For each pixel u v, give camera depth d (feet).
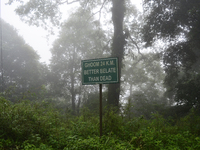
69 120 28.04
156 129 25.58
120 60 65.41
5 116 19.99
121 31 66.90
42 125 21.58
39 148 17.43
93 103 65.87
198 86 60.75
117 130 23.45
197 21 57.41
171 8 64.23
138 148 17.89
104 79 20.74
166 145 20.49
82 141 18.66
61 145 19.63
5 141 17.87
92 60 21.30
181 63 73.61
